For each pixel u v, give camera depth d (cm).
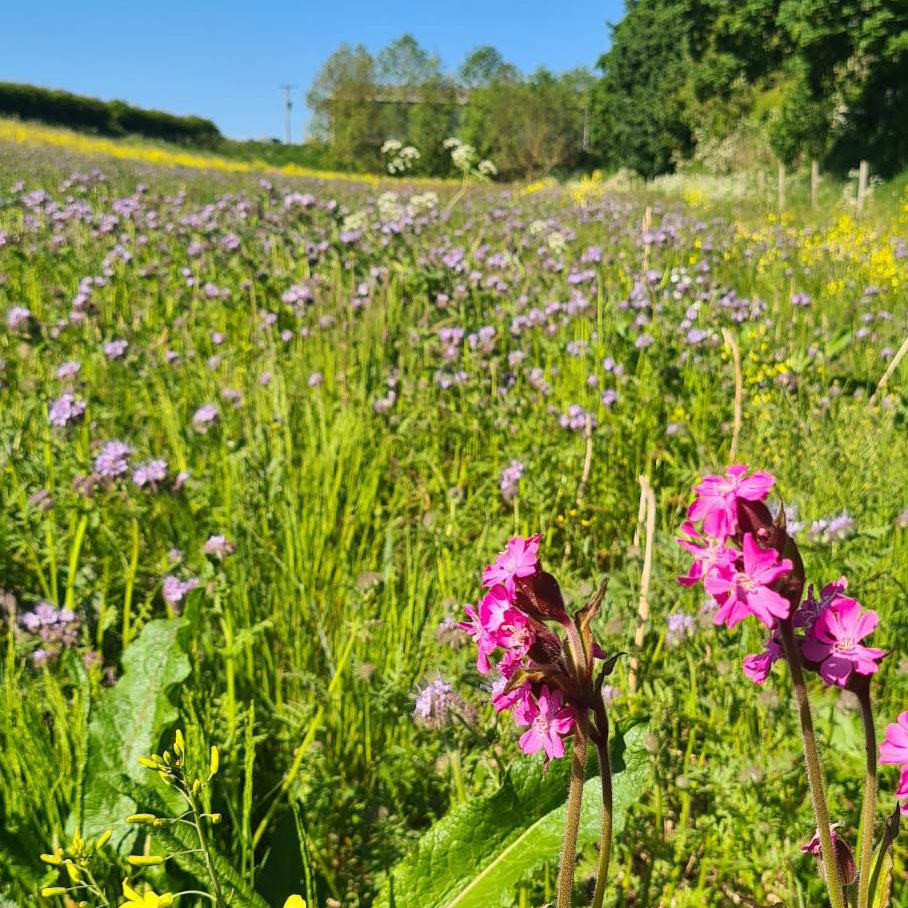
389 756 261
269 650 297
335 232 732
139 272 677
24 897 186
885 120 2791
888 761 131
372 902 200
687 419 495
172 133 6638
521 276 697
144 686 229
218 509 348
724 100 3381
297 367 509
